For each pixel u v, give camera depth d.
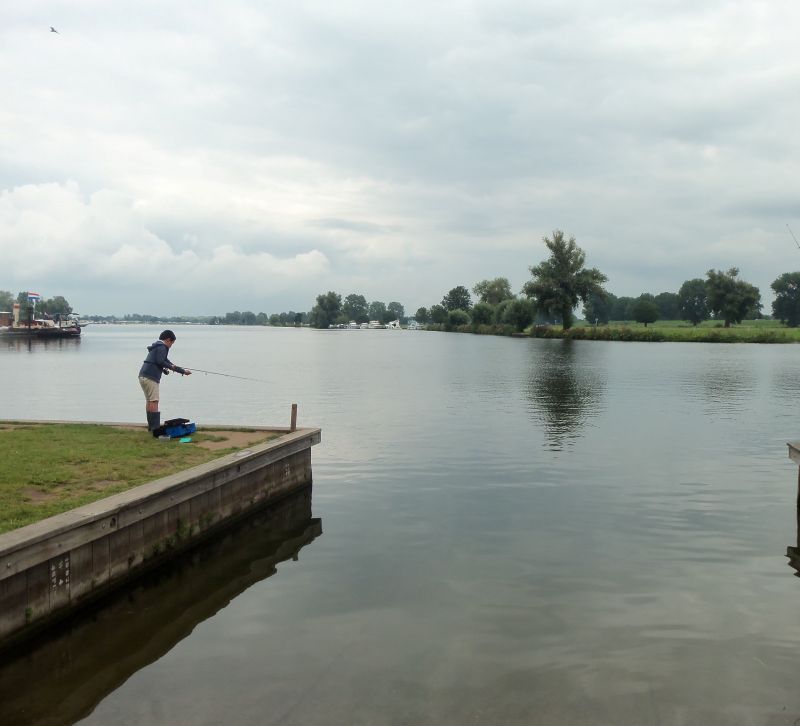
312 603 7.16
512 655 5.89
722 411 23.34
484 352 68.31
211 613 7.00
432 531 9.73
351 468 14.24
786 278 147.38
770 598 7.18
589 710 5.04
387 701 5.18
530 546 8.97
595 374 40.00
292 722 4.92
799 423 20.48
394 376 39.22
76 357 62.16
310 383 34.81
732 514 10.56
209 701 5.25
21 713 5.14
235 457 10.48
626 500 11.42
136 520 7.95
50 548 6.57
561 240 97.12
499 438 17.80
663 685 5.39
